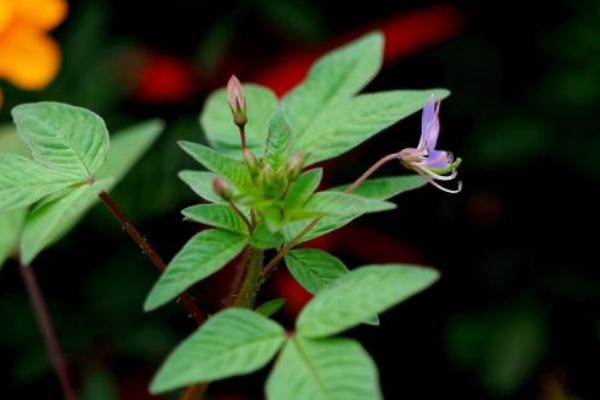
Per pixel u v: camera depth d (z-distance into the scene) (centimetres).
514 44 70
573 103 66
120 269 67
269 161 38
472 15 70
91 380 64
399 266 36
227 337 35
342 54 44
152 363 69
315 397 35
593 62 66
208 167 38
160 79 68
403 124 69
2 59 57
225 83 69
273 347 35
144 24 69
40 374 66
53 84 67
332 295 36
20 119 39
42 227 38
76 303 67
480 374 68
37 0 57
